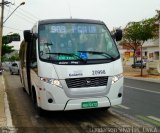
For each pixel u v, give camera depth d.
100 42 5.29
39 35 5.25
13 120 5.43
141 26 20.42
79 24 5.40
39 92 5.09
